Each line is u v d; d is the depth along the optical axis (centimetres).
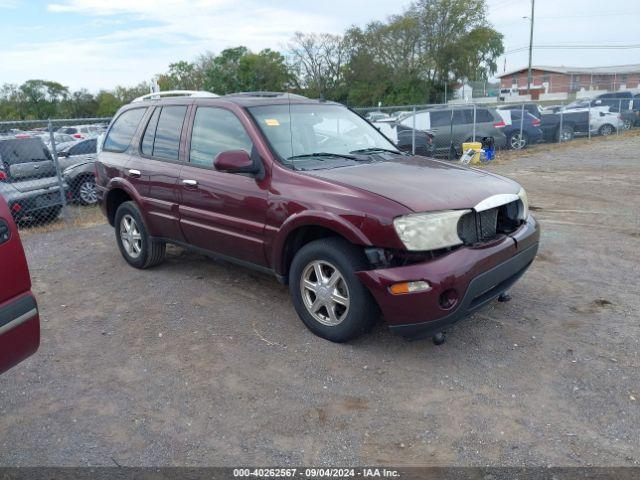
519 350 397
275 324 453
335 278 393
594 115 2356
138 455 298
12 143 902
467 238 377
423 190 383
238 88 7019
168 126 545
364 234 363
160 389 363
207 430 318
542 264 589
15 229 271
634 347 396
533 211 867
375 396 346
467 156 1548
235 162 424
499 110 1836
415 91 5847
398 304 355
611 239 682
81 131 2545
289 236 419
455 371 371
